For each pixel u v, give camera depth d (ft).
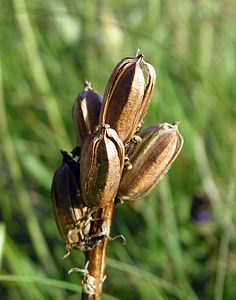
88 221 0.51
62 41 1.21
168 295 0.83
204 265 0.92
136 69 0.48
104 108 0.49
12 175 0.91
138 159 0.50
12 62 1.18
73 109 0.53
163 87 1.06
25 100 1.13
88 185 0.49
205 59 1.15
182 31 1.18
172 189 1.01
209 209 0.95
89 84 0.53
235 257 0.89
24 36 1.04
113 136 0.48
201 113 1.09
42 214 0.98
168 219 0.88
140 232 0.96
